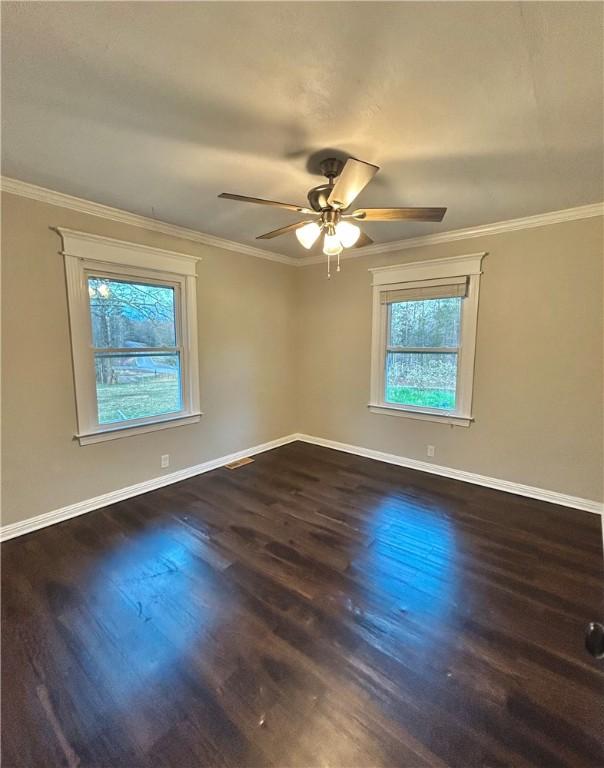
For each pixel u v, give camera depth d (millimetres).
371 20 1224
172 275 3479
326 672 1583
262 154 2107
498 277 3330
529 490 3328
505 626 1838
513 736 1325
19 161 2197
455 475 3744
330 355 4641
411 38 1296
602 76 1467
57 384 2795
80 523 2842
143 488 3402
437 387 3840
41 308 2674
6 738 1316
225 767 1239
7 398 2566
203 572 2264
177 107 1690
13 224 2506
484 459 3559
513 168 2268
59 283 2752
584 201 2799
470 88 1553
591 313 2951
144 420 3393
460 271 3502
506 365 3359
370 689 1506
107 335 3104
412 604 1993
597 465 3016
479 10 1183
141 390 3385
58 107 1686
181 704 1441
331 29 1260
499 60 1396
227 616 1905
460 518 2934
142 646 1714
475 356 3514
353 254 4277
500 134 1899
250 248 4145
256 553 2463
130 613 1922
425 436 3922
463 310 3553
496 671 1586
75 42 1311
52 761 1247
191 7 1171
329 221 2221
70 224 2764
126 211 3021
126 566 2316
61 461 2857
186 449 3750
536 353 3205
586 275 2943
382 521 2887
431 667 1606
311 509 3086
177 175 2373
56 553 2451
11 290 2531
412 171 2307
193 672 1581
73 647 1706
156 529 2762
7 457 2590
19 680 1538
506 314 3318
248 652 1685
